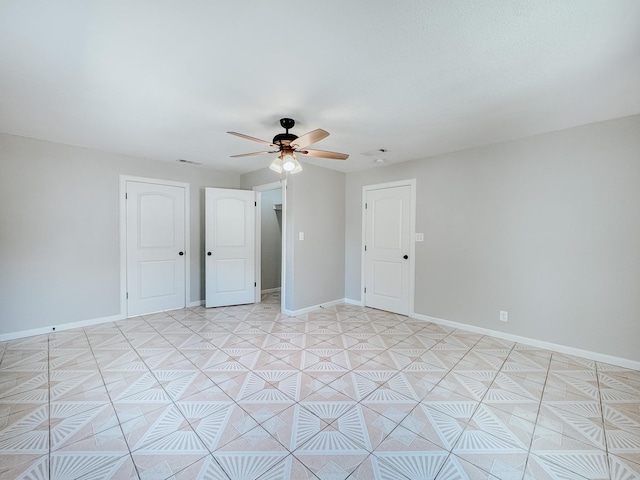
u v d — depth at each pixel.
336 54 1.81
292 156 2.79
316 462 1.62
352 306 4.89
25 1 1.39
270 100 2.40
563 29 1.58
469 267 3.69
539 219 3.17
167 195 4.49
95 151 3.84
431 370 2.67
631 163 2.68
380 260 4.65
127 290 4.16
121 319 4.11
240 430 1.87
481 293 3.59
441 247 3.94
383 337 3.48
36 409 2.07
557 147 3.05
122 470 1.56
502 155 3.41
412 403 2.16
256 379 2.49
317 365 2.76
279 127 2.97
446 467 1.59
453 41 1.69
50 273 3.56
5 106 2.54
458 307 3.79
